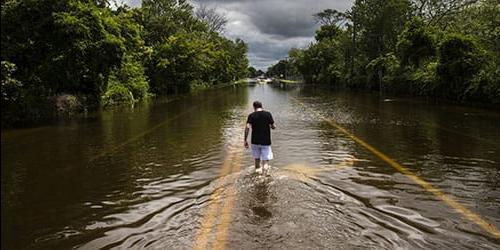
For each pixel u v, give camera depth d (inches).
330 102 1451.8
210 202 315.0
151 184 375.2
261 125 402.3
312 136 643.5
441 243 242.7
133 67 1672.0
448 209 299.0
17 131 732.7
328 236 251.6
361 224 270.1
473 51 1206.3
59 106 983.0
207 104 1387.8
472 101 1161.4
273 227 264.1
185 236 256.2
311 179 376.5
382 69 2015.3
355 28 2476.6
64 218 295.0
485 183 366.6
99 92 1239.5
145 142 602.2
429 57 1569.9
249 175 389.1
